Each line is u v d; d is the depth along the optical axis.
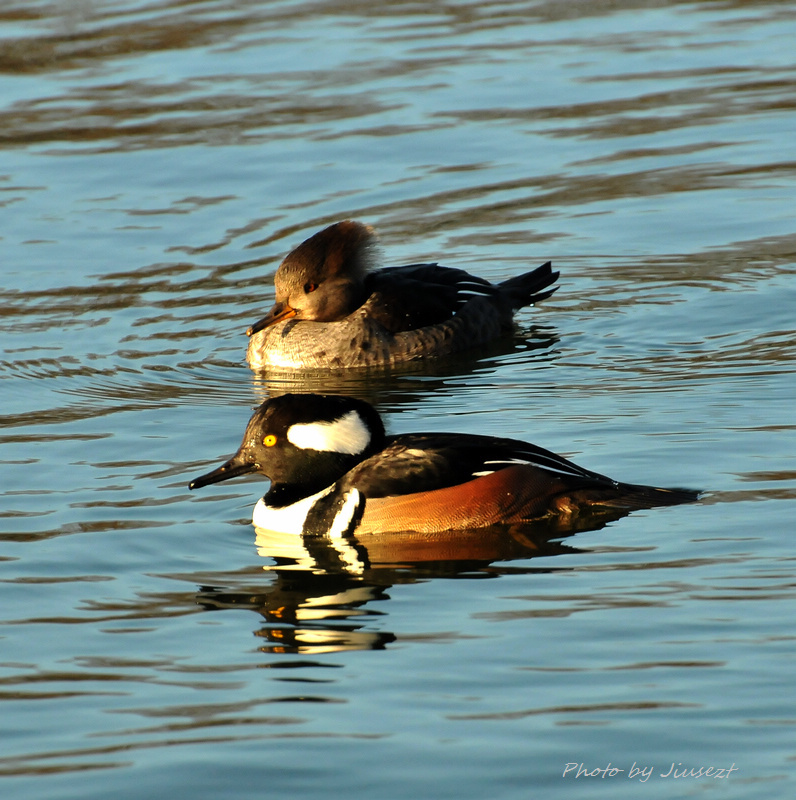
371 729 7.32
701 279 18.14
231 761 7.04
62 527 10.71
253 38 29.22
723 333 16.30
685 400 13.67
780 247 19.02
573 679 7.79
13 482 11.81
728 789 6.61
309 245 16.94
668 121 23.95
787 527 10.01
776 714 7.28
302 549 10.38
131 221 20.61
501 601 9.04
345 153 23.00
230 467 11.09
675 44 28.14
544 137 23.47
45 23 30.42
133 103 25.38
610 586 9.16
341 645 8.45
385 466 10.83
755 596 8.82
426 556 10.08
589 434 12.63
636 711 7.38
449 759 6.97
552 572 9.52
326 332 16.52
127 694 7.87
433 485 10.65
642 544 9.91
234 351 16.77
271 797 6.70
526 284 17.62
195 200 21.31
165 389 15.14
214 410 14.24
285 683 7.93
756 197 20.83
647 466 11.57
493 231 20.14
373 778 6.84
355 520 10.64
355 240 17.09
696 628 8.38
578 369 15.41
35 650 8.50
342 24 30.38
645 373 14.95
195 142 23.62
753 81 25.62
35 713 7.65
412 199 21.19
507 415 13.64
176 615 9.05
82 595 9.41
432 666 8.05
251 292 18.41
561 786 6.71
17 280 18.66
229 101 25.33
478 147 23.08
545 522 10.59
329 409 10.95
